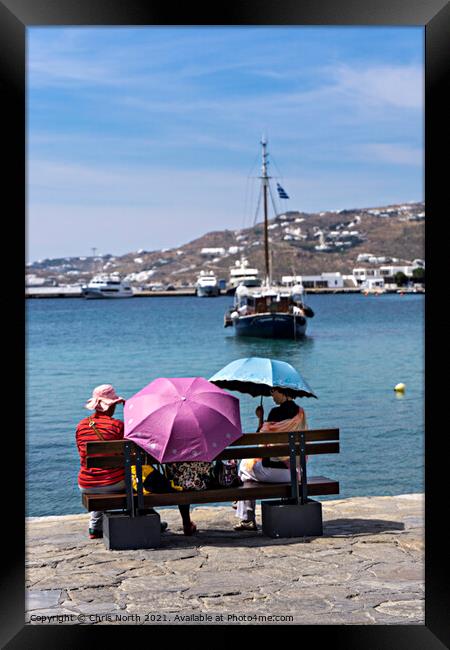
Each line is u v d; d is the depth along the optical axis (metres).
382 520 7.66
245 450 6.74
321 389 32.38
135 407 6.59
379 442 18.23
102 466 6.53
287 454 6.88
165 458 6.41
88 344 68.62
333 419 22.61
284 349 62.28
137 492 6.58
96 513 6.99
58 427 22.12
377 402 27.19
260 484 7.01
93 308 160.88
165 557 6.35
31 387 36.09
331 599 5.38
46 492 13.34
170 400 6.54
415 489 13.27
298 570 6.01
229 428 6.61
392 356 53.28
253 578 5.82
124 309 152.50
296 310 67.88
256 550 6.54
